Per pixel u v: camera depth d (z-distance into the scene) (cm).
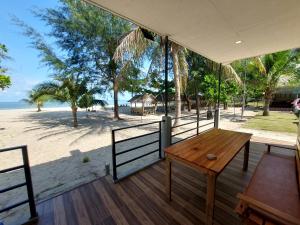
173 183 264
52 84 971
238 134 293
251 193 157
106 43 1140
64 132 914
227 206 209
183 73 812
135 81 1299
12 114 1967
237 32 319
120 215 199
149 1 216
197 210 204
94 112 2069
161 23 283
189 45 401
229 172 296
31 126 1134
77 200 226
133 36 644
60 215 201
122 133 852
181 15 254
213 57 513
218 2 219
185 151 214
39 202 222
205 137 276
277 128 773
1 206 266
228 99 1067
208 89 973
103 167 414
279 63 995
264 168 205
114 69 1205
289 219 116
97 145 645
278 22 278
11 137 823
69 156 524
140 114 1705
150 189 249
